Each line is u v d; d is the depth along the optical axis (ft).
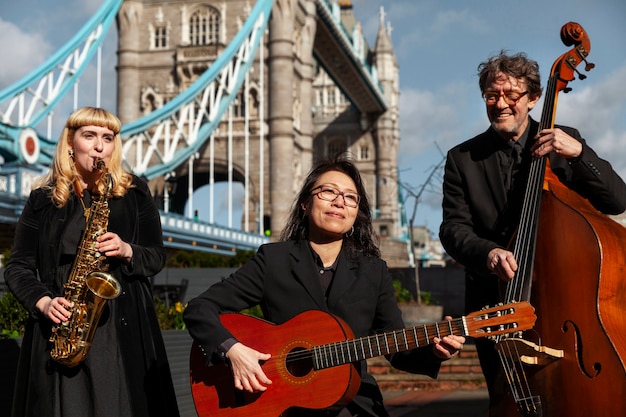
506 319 10.68
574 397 10.93
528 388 11.28
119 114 211.00
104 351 13.08
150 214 14.40
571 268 11.34
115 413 12.85
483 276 12.96
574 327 11.12
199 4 211.61
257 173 212.43
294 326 12.25
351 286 12.61
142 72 212.43
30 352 13.20
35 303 12.91
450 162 13.75
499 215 13.21
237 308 12.92
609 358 10.71
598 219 11.55
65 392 12.80
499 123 12.93
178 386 22.71
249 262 13.12
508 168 13.21
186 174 224.53
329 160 13.24
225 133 213.87
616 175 12.65
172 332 22.77
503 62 12.70
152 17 213.46
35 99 119.96
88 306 12.85
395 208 289.94
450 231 13.16
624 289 11.15
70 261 13.60
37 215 13.91
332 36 234.38
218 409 12.28
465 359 38.65
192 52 207.82
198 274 55.67
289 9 207.00
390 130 302.66
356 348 11.65
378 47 321.11
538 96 13.01
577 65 12.88
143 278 13.96
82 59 135.33
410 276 95.66
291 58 206.90
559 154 12.25
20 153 94.79
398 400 31.96
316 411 12.14
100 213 13.50
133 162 208.85
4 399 17.79
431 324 11.16
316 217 12.75
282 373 12.08
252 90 212.43
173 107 149.48
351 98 283.38
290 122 204.85
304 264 12.80
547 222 11.79
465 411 28.19
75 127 13.84
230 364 11.96
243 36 174.81
